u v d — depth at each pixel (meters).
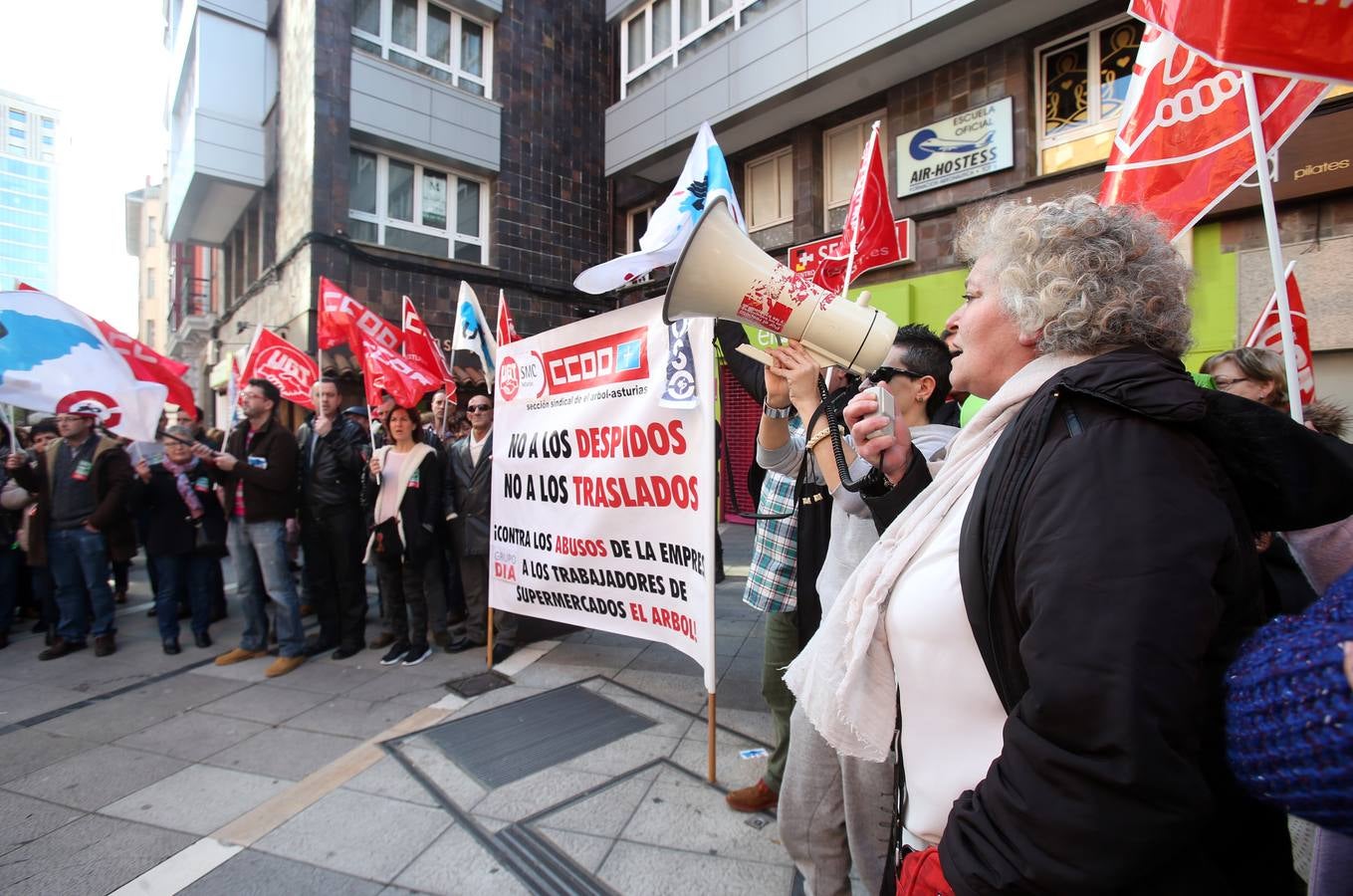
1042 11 6.65
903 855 1.05
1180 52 2.29
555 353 3.40
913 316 7.59
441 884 2.16
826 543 2.10
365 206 9.96
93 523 4.47
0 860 2.34
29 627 5.68
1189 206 2.27
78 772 2.97
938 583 0.95
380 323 5.53
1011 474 0.84
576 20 11.77
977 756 0.90
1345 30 1.68
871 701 1.10
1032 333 0.97
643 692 3.67
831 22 7.82
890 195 8.00
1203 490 0.73
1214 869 0.73
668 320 1.50
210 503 4.82
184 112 12.86
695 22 10.14
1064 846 0.67
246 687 4.00
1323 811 0.57
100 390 4.23
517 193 11.03
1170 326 0.90
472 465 4.54
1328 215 5.18
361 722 3.44
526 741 3.12
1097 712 0.65
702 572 2.71
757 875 2.17
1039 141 7.02
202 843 2.41
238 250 13.80
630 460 3.01
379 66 9.73
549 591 3.50
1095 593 0.69
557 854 2.29
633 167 11.00
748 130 9.37
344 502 4.57
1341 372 5.20
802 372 1.54
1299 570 1.59
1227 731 0.69
